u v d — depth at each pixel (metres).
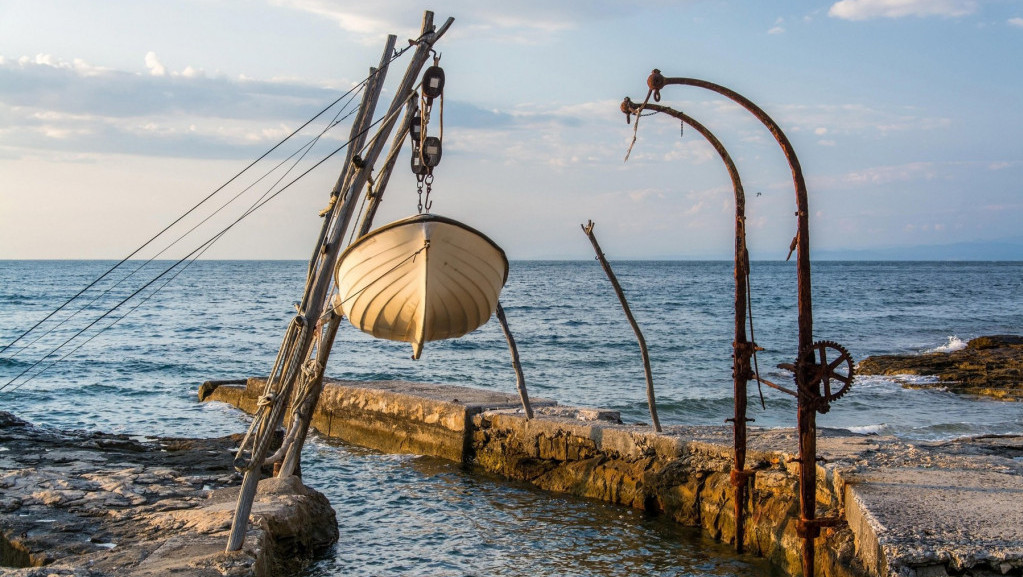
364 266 9.73
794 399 22.09
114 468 10.99
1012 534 6.54
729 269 190.50
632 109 8.24
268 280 122.19
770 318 53.38
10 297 70.88
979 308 64.62
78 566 6.80
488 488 12.45
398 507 11.51
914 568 6.25
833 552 7.60
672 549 9.56
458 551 9.63
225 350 35.19
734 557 9.21
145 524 8.39
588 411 13.66
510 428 13.32
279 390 7.84
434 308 9.99
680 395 23.06
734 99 7.83
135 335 41.25
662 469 10.82
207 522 8.28
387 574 8.89
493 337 39.91
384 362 30.97
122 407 21.20
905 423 18.72
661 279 127.06
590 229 11.23
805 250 7.53
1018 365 25.86
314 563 9.12
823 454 9.33
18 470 10.52
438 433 14.43
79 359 31.34
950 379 24.59
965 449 9.91
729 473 10.05
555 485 12.26
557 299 74.19
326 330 10.59
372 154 8.38
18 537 7.93
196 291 89.44
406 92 8.78
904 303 70.69
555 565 9.16
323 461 14.45
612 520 10.68
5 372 27.72
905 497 7.53
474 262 9.94
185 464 11.55
